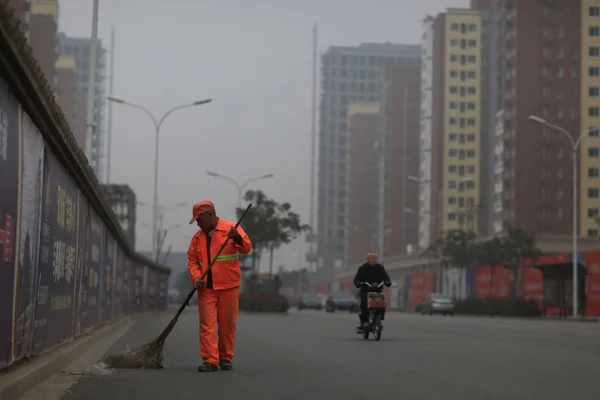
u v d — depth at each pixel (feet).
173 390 37.09
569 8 430.61
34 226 38.78
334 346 70.38
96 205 68.95
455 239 321.11
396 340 82.07
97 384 39.01
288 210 281.54
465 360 55.93
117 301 105.40
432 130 580.30
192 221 44.98
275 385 39.68
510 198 434.30
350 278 619.67
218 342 46.32
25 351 38.19
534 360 56.49
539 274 264.72
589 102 426.10
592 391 38.75
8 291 33.37
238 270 45.52
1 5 27.43
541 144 426.92
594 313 236.43
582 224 419.95
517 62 430.20
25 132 36.24
